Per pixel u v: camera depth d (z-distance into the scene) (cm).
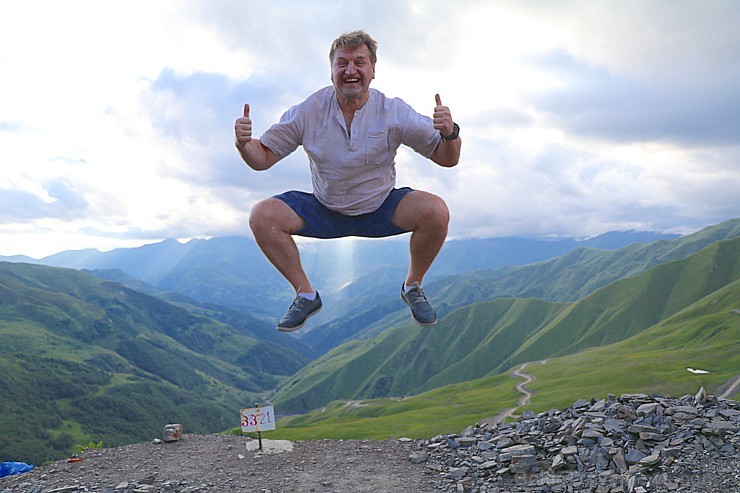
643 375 8156
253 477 1155
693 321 12050
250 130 373
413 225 423
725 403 1304
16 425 13625
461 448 1301
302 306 424
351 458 1267
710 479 986
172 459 1273
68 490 1076
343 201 405
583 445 1171
